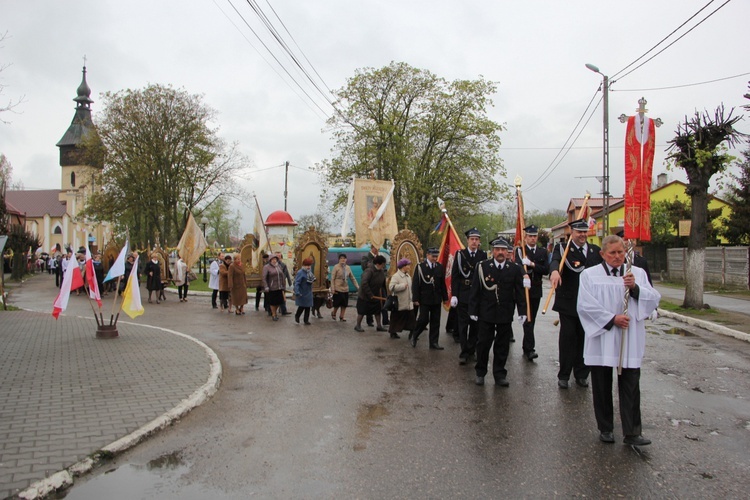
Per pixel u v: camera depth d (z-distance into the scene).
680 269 27.03
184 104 35.03
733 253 21.86
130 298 10.87
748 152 26.34
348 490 4.12
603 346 5.08
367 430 5.51
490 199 35.41
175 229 36.41
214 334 12.03
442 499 3.97
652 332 11.65
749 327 11.51
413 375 7.97
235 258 15.84
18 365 8.21
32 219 76.88
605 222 22.22
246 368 8.52
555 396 6.79
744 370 8.09
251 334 12.01
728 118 14.08
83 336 11.06
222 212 70.19
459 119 34.88
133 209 35.28
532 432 5.43
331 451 4.93
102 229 76.69
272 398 6.75
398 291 11.09
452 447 5.01
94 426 5.37
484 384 7.41
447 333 12.02
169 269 28.94
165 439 5.26
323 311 16.62
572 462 4.64
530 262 9.15
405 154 33.41
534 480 4.29
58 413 5.77
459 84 34.69
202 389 6.82
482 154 35.50
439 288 10.09
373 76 33.94
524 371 8.21
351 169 33.81
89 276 10.86
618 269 5.16
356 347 10.32
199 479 4.34
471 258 8.82
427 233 35.28
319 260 15.32
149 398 6.39
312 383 7.52
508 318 7.28
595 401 5.20
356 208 15.86
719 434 5.36
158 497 4.03
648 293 5.04
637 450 4.93
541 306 17.47
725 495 4.03
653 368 8.22
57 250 33.97
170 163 35.03
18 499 3.86
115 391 6.70
